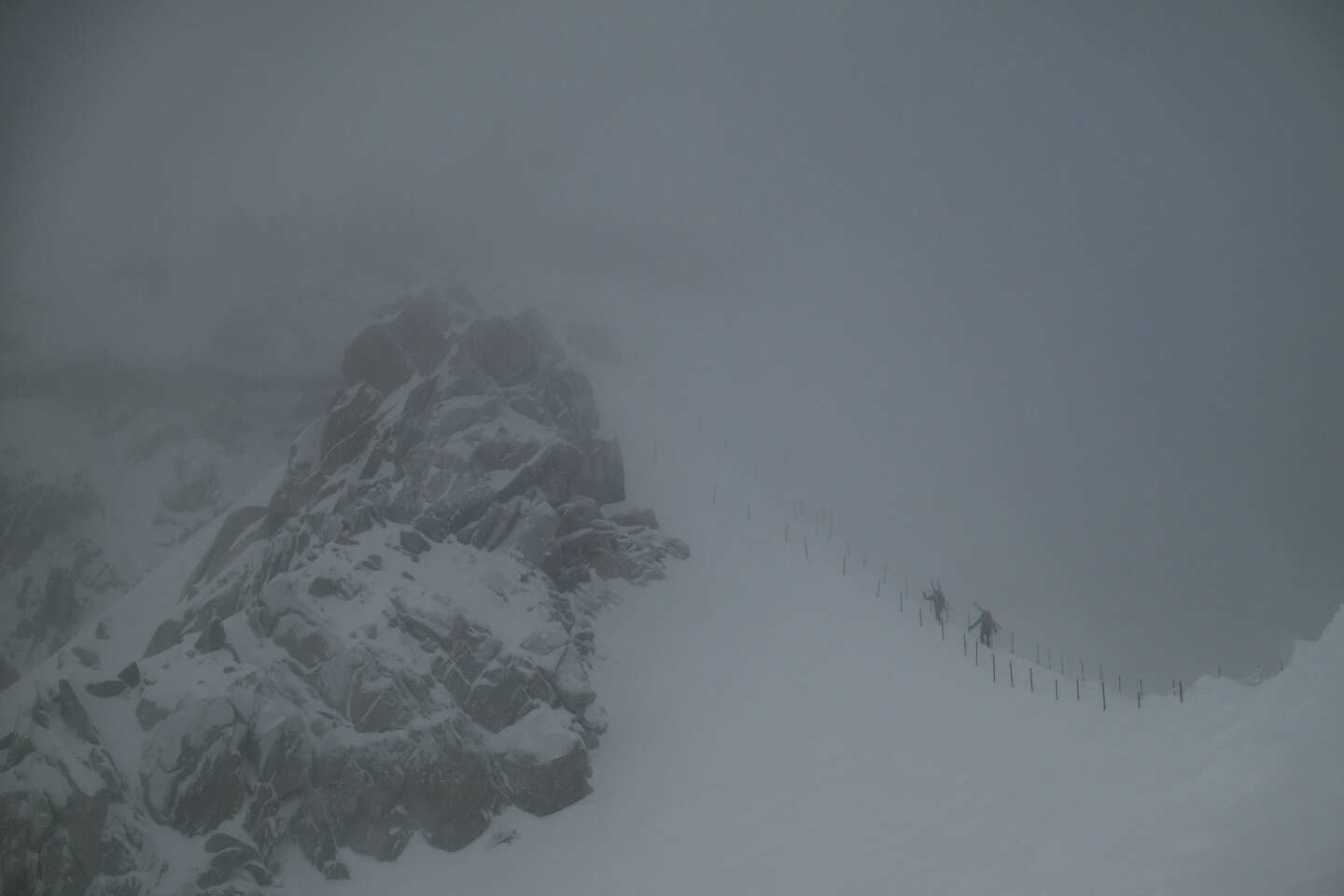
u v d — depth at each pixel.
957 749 53.41
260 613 56.94
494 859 51.53
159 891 44.75
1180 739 44.59
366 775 51.59
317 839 50.12
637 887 47.69
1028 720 55.22
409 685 54.75
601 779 56.72
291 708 52.56
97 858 44.34
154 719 50.81
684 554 76.44
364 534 63.53
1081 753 48.62
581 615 68.31
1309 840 30.38
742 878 46.50
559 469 72.62
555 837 52.78
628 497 82.00
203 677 52.78
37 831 43.38
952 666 63.50
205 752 49.00
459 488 67.50
